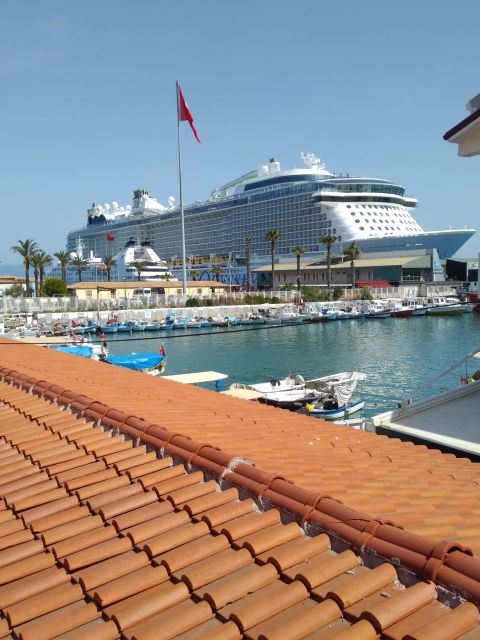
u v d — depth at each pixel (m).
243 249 141.38
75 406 8.60
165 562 4.14
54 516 5.12
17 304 85.56
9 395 10.21
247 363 52.66
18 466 6.60
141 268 126.38
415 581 3.63
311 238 130.25
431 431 13.04
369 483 6.25
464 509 5.78
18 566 4.36
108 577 4.08
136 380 13.50
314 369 48.56
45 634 3.55
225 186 158.75
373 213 129.88
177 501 5.06
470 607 3.27
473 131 12.49
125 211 187.12
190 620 3.51
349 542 4.09
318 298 104.69
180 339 72.50
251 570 4.01
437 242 122.44
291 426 9.90
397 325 82.44
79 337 58.59
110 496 5.34
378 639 3.20
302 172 136.12
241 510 4.79
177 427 7.78
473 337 67.12
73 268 156.75
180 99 49.38
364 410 32.88
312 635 3.28
